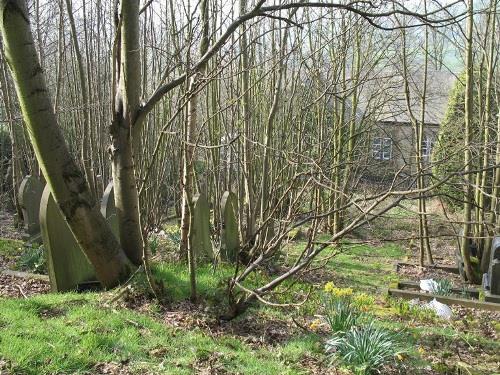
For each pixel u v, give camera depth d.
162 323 5.02
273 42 9.16
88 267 6.37
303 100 9.13
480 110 10.60
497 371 4.91
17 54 4.96
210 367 4.12
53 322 4.67
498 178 9.55
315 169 5.61
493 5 8.99
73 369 3.82
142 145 10.98
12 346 3.93
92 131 11.48
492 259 8.32
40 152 5.28
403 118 13.98
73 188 5.45
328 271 10.02
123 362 4.05
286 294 6.62
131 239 6.22
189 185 5.18
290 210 5.30
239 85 9.43
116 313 5.05
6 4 4.82
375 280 9.64
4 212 15.11
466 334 6.10
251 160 9.11
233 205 8.93
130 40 5.71
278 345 4.93
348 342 4.66
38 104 5.14
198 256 8.17
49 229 5.94
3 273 7.05
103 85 12.15
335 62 9.49
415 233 13.68
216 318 5.32
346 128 12.18
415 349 5.26
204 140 10.41
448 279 10.24
